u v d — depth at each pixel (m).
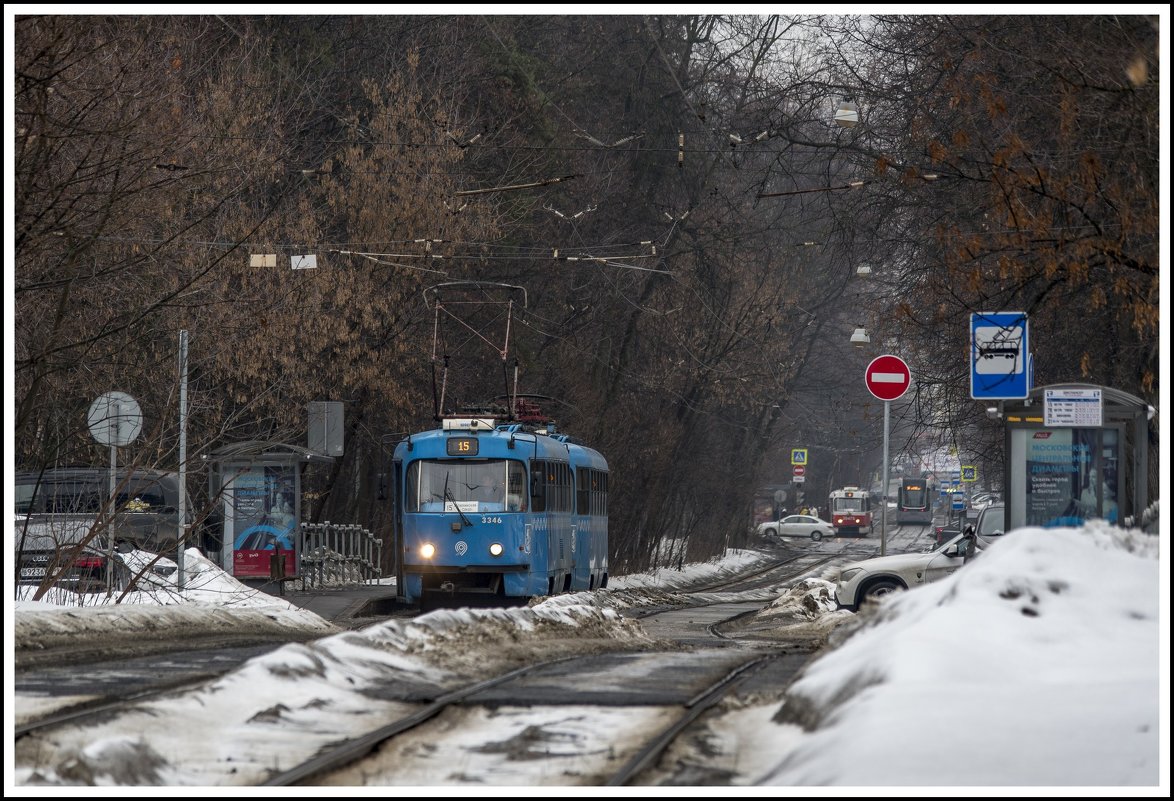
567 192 129.00
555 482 86.31
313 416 83.12
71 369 73.62
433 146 101.31
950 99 60.03
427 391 106.50
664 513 159.25
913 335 78.12
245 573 78.56
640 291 136.12
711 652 48.66
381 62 113.69
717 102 133.50
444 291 110.00
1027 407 46.88
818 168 121.62
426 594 84.75
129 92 59.94
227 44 98.94
